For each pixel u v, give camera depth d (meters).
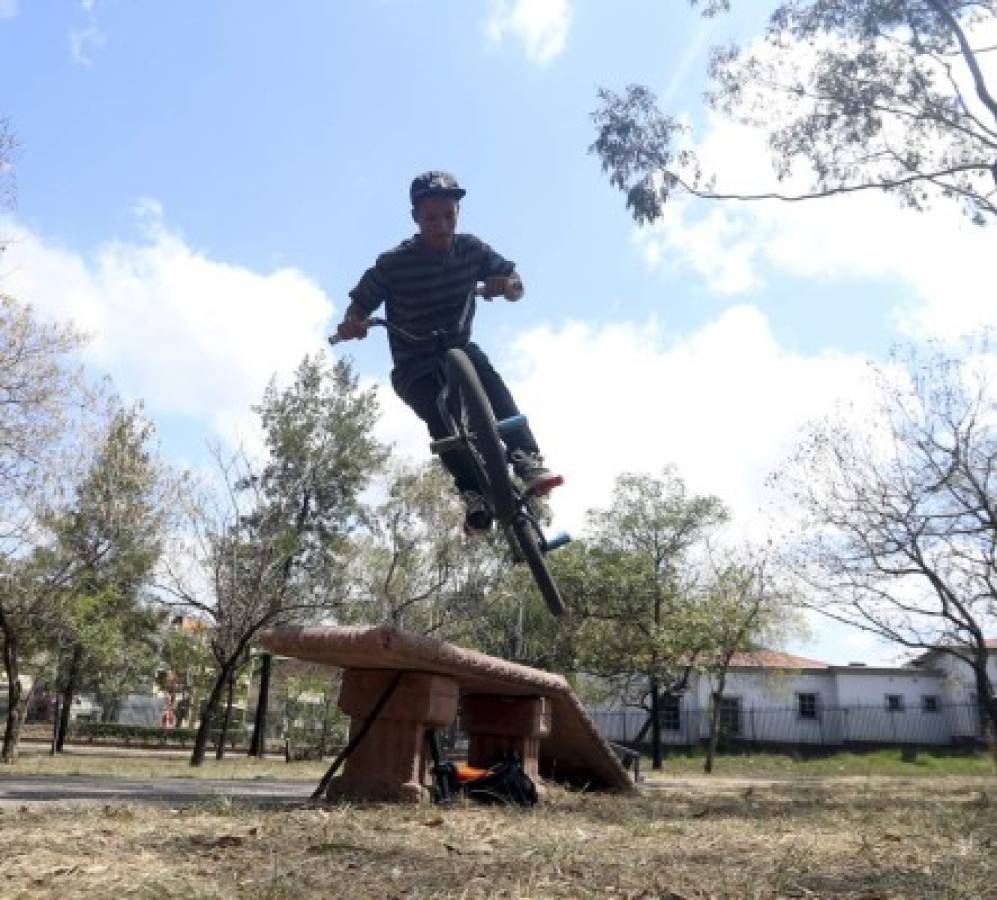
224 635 20.61
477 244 3.87
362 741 5.20
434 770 5.39
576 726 7.14
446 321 3.76
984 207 13.59
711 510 31.42
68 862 2.64
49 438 17.31
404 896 2.27
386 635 4.61
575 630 32.12
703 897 2.36
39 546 18.06
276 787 8.51
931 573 19.55
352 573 26.03
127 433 19.47
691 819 5.27
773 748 36.88
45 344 17.02
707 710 37.69
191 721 48.56
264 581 20.91
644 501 31.67
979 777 22.53
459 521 27.03
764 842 3.90
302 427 23.11
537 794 6.00
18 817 3.70
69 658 27.50
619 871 2.74
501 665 5.56
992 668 35.22
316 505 23.83
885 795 10.73
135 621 27.78
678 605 30.33
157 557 20.22
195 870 2.57
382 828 3.76
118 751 31.41
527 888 2.40
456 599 28.22
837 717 36.84
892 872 2.86
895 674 36.91
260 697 26.66
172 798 5.53
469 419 3.39
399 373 3.77
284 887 2.30
